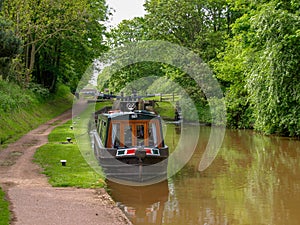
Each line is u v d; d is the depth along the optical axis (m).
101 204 9.32
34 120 28.53
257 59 23.00
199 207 10.12
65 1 34.72
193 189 11.97
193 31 35.88
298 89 20.34
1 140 18.83
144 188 11.96
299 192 11.50
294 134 24.00
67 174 12.21
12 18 30.89
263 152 19.14
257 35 20.55
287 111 21.72
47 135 22.08
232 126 31.20
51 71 44.25
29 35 35.59
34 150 16.62
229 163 16.25
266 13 19.69
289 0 20.75
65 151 16.48
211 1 35.44
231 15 36.75
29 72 35.56
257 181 12.94
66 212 8.52
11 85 30.17
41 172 12.40
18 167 13.08
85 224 7.82
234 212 9.72
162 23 35.12
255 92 21.98
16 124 23.44
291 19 19.19
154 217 9.35
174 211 9.83
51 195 9.83
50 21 34.28
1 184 10.73
